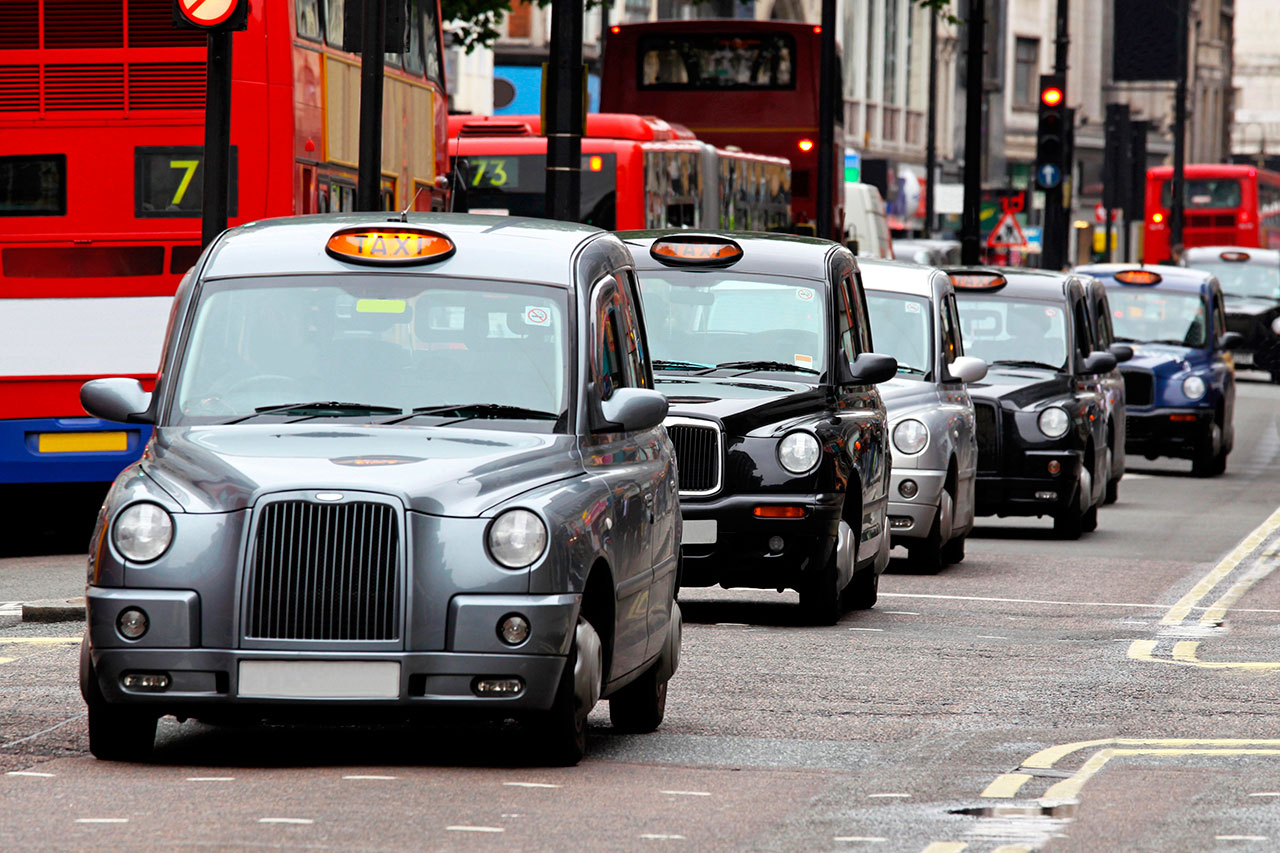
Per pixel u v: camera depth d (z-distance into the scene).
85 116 45.12
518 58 136.12
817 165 86.75
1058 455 53.09
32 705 26.39
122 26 45.12
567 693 22.03
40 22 45.12
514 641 21.39
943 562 48.25
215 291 24.53
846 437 36.38
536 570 21.48
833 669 30.86
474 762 22.95
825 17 83.31
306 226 25.33
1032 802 21.25
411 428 23.28
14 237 45.12
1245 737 25.56
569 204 48.53
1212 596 42.00
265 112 44.81
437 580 21.33
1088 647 34.03
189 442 22.84
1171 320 78.62
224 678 21.39
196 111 45.12
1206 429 76.12
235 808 20.23
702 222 74.12
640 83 90.00
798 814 20.52
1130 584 44.16
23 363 45.12
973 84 90.19
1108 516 61.66
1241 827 20.09
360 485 21.52
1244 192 182.38
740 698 28.03
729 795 21.44
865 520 37.66
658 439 26.09
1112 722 26.56
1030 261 180.88
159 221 45.22
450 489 21.69
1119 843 19.36
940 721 26.45
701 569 35.09
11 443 45.09
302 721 21.89
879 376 37.47
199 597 21.38
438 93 57.44
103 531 21.86
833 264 38.38
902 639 34.56
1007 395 53.50
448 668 21.31
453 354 24.05
